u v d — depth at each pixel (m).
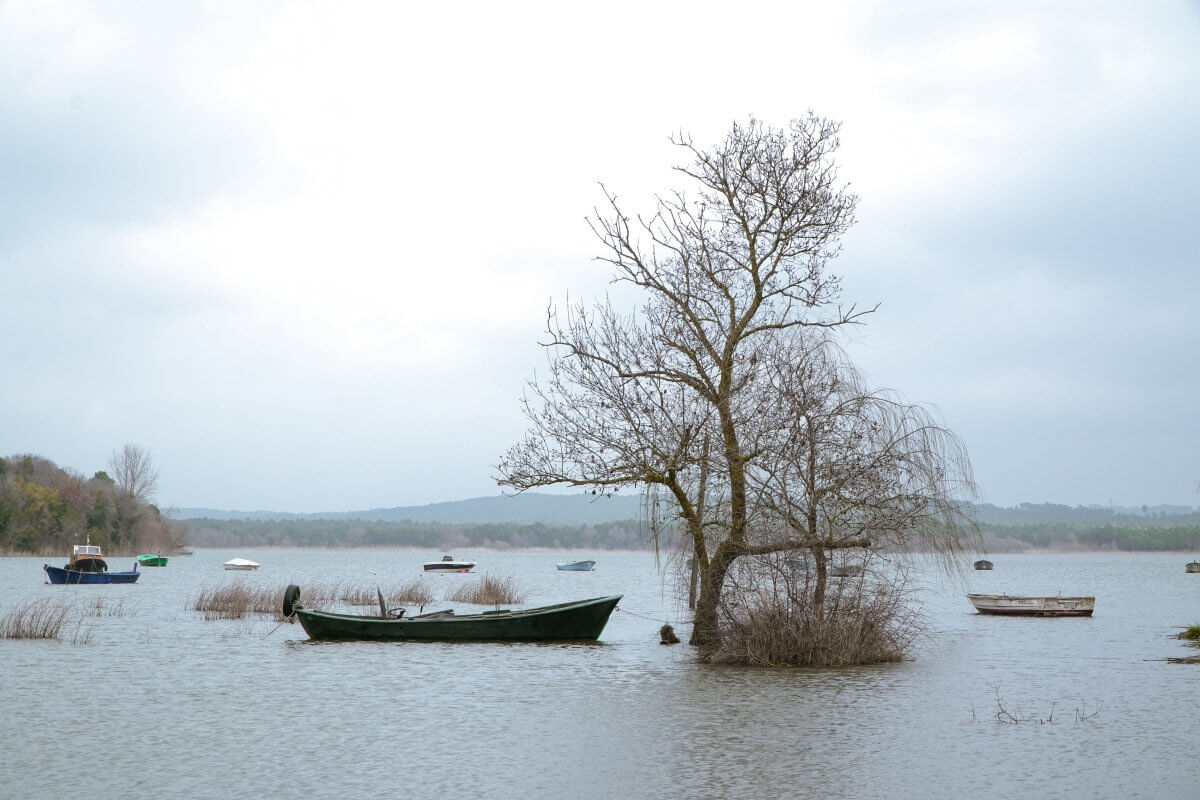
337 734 17.64
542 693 21.92
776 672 24.48
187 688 22.72
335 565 141.38
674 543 28.77
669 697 21.28
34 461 127.56
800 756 15.82
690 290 26.17
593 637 31.14
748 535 25.73
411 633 31.30
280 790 13.88
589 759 15.66
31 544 117.25
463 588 56.09
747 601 25.73
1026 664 26.80
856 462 24.95
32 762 15.54
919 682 23.19
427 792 13.76
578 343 25.92
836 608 25.94
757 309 26.44
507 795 13.61
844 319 25.81
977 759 15.61
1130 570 127.69
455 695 21.70
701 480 26.55
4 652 28.94
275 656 28.28
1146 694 21.78
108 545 129.75
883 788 13.94
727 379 25.62
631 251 26.05
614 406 25.53
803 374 25.69
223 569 111.56
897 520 25.28
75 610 43.69
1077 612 44.25
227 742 16.98
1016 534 189.50
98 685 23.12
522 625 31.02
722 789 13.89
